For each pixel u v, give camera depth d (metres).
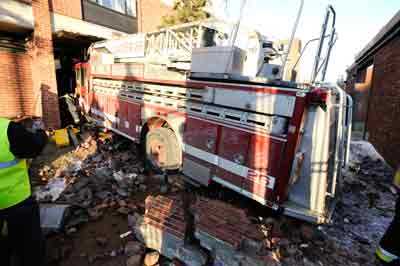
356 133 10.48
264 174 2.61
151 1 11.15
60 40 8.68
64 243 2.62
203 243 2.22
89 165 4.79
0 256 2.02
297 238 2.74
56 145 5.97
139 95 4.50
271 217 3.01
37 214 2.04
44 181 4.12
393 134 5.73
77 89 7.91
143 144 4.68
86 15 8.51
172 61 4.24
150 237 2.46
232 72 2.92
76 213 3.08
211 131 3.15
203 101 3.22
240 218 2.43
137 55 5.36
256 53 3.72
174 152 3.89
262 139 2.61
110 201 3.40
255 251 2.09
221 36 4.32
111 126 5.68
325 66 3.07
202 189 3.69
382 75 7.12
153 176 4.04
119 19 9.74
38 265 2.00
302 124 2.47
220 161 3.06
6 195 1.80
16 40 7.29
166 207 2.70
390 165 5.73
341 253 2.61
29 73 7.66
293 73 3.36
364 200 3.88
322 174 2.45
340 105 2.44
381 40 7.00
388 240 2.03
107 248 2.55
